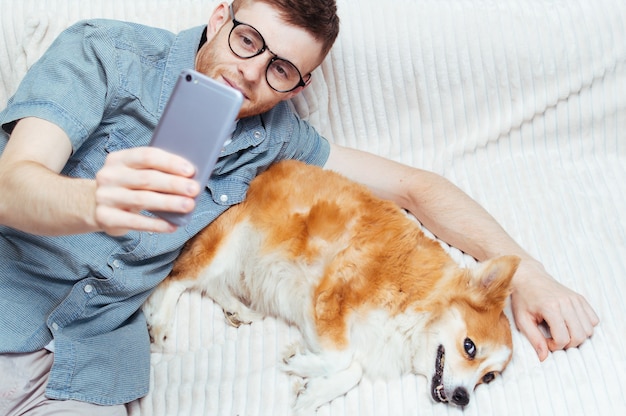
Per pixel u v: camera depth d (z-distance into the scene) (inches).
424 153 104.1
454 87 102.1
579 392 73.9
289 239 86.7
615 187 100.7
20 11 93.7
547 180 101.3
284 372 78.6
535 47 100.9
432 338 81.7
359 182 93.0
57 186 49.5
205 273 85.5
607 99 103.5
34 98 63.1
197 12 97.0
